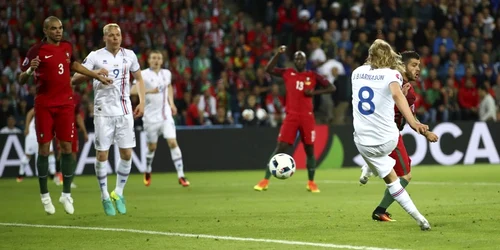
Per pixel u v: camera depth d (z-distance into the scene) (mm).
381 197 45094
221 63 85750
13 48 80500
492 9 100375
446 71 88812
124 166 37812
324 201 42969
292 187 54656
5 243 28094
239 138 75375
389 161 29609
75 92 74750
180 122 77250
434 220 32500
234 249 25641
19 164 70250
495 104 87562
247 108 78875
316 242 26844
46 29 35938
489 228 29828
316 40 87438
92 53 37281
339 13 94625
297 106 50656
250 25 98688
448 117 83938
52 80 36031
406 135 78438
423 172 68375
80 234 30250
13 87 74938
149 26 85438
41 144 36406
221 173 72438
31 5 84188
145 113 56875
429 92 84125
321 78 51250
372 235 28297
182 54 83438
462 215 34281
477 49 93500
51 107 36188
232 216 35719
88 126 72125
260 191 51531
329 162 77312
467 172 67438
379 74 29203
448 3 98688
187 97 78062
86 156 71500
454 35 94188
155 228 31703
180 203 43281
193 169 74062
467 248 25094
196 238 28422
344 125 78000
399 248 25109
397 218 33562
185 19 88062
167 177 68188
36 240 28781
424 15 96250
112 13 85375
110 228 31969
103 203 37406
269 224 32281
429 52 92500
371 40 90312
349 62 86812
